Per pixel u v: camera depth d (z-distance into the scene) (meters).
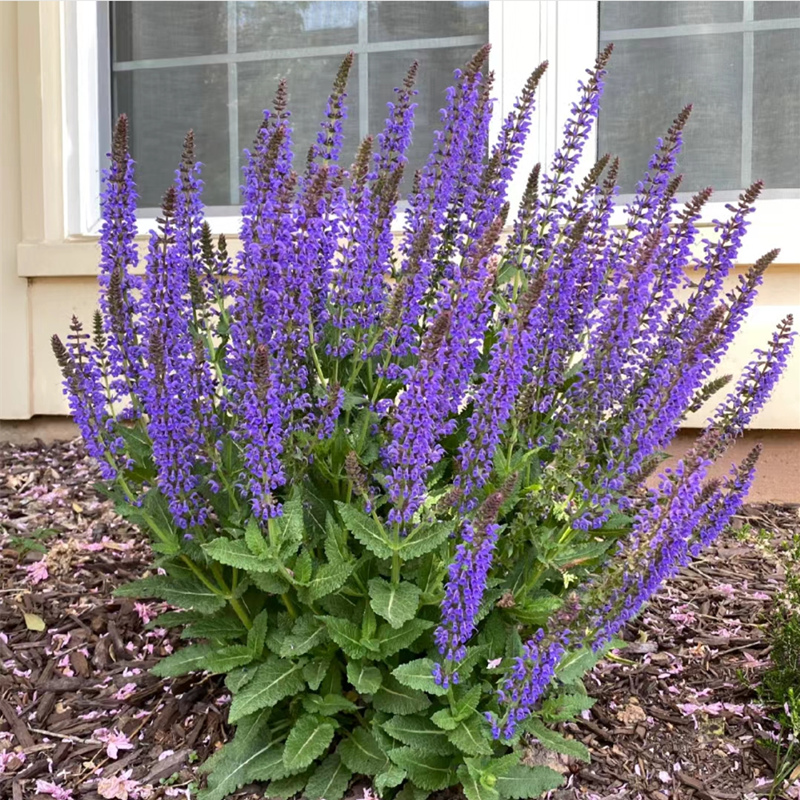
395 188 1.33
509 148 1.40
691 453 1.23
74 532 1.92
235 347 1.32
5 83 2.33
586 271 1.38
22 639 1.61
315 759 1.39
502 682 1.30
